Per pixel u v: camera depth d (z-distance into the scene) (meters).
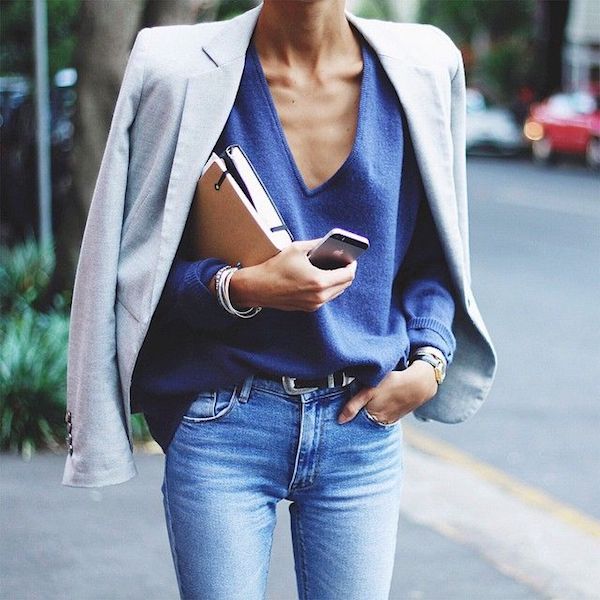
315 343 3.31
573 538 7.30
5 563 6.48
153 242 3.45
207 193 3.32
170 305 3.40
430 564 6.73
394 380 3.46
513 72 53.06
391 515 3.54
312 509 3.51
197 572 3.40
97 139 10.84
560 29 50.56
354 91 3.47
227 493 3.37
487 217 25.38
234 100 3.40
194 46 3.44
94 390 3.49
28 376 8.77
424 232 3.70
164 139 3.41
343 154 3.43
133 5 10.66
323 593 3.53
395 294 3.72
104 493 7.70
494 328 14.14
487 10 61.78
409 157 3.55
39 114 13.13
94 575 6.36
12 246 17.28
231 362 3.33
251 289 3.18
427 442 9.52
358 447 3.46
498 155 45.12
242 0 18.05
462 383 3.87
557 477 8.70
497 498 8.09
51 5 19.19
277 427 3.37
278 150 3.39
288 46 3.43
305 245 3.14
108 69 10.71
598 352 12.98
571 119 39.03
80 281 3.51
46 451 8.66
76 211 10.95
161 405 3.47
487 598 6.27
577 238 22.20
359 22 3.52
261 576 3.46
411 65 3.51
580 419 10.32
